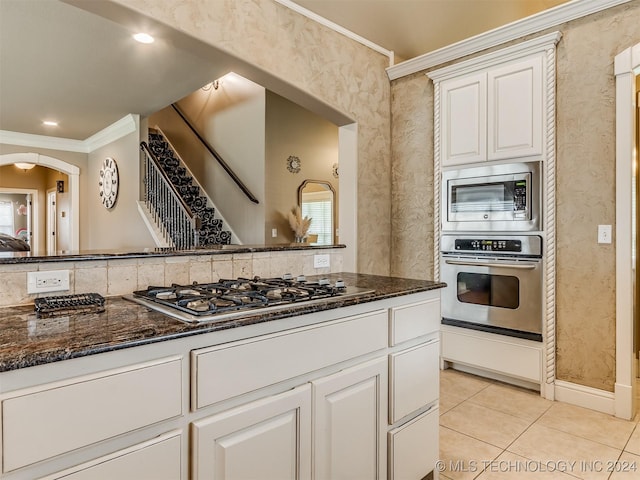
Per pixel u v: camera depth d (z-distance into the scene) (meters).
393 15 3.16
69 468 0.96
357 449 1.63
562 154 2.79
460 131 3.24
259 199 5.70
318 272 2.47
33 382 0.92
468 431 2.45
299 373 1.43
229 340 1.26
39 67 3.64
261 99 5.67
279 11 2.79
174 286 1.75
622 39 2.54
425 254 3.54
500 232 3.04
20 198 9.77
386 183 3.71
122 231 5.68
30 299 1.50
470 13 3.21
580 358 2.75
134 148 5.30
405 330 1.85
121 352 1.05
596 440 2.34
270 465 1.34
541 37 2.79
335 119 3.38
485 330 3.14
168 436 1.12
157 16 2.19
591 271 2.69
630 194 2.52
